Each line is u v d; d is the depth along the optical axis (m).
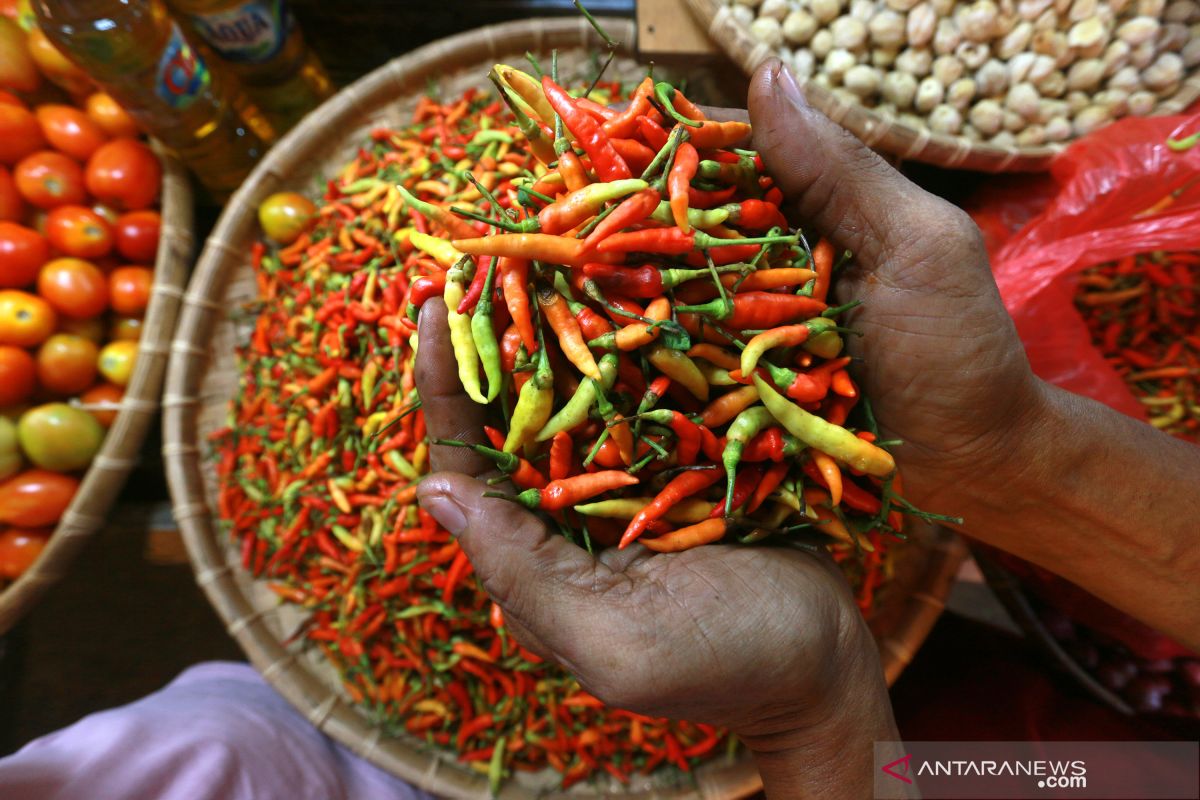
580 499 0.32
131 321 0.56
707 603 0.30
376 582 0.48
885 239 0.33
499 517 0.32
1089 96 0.56
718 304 0.32
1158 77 0.54
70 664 0.68
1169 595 0.39
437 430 0.35
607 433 0.32
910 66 0.56
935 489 0.40
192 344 0.52
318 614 0.51
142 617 0.69
